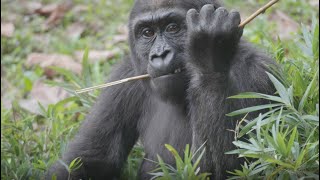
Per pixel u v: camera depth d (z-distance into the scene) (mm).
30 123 12820
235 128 9539
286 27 17594
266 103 9953
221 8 9039
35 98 16938
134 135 11805
